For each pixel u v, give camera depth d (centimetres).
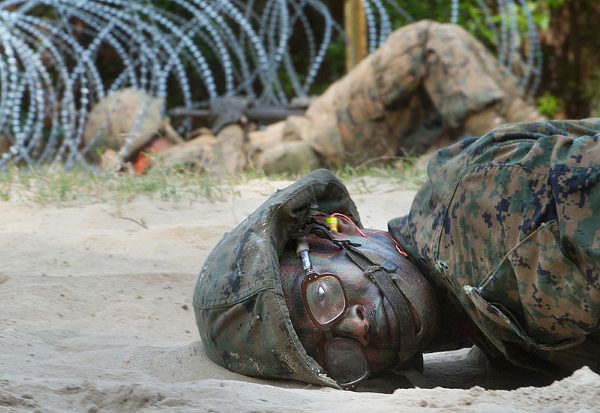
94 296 1039
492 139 707
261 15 3547
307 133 1992
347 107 1972
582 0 3475
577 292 646
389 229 777
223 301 732
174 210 1407
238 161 1981
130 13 2398
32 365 761
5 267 1124
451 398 641
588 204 641
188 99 2216
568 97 3497
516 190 671
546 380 785
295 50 3747
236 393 657
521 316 689
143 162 2033
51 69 3133
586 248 634
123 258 1170
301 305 724
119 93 2155
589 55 3472
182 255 1202
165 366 781
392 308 719
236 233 756
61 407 640
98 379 731
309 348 724
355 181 1595
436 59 1900
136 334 930
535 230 657
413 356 762
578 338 673
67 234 1276
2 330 912
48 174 1653
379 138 1953
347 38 2611
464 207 696
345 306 717
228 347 743
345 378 722
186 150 1975
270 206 740
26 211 1411
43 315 987
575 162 652
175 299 1051
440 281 737
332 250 747
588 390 633
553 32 3506
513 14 2578
